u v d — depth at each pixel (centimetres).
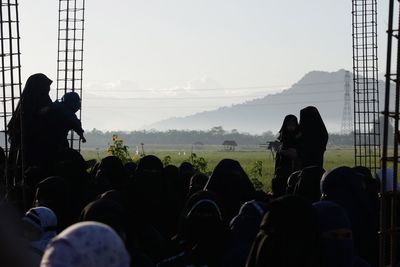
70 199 1386
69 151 1684
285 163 2095
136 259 1019
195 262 1091
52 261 662
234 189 1399
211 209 1102
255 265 920
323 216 972
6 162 1481
